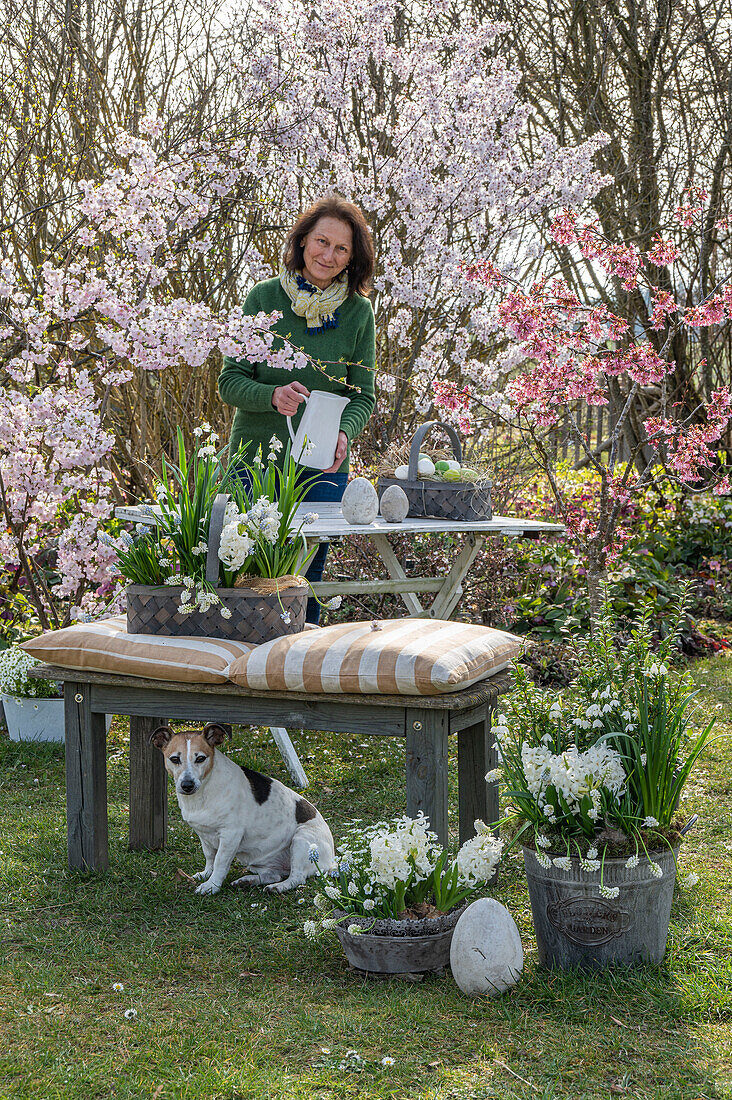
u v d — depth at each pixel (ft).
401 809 12.95
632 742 8.08
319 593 14.57
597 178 22.34
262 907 9.80
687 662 20.63
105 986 8.04
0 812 12.73
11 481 16.84
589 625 20.90
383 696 8.95
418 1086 6.55
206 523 10.14
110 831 12.07
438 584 15.87
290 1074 6.66
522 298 17.66
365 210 21.95
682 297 32.12
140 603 10.27
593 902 7.89
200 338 14.47
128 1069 6.72
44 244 20.15
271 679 9.27
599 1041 7.08
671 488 28.66
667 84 31.73
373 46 21.74
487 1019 7.43
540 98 31.71
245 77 20.59
